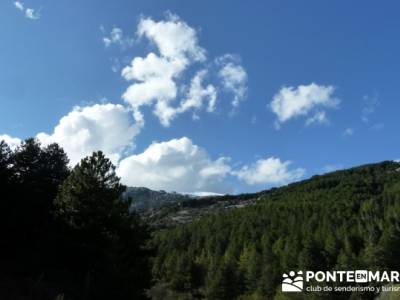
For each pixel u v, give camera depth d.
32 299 26.55
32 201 37.81
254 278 100.94
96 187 36.28
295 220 151.12
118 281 30.22
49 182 42.69
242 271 108.25
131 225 37.88
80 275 33.75
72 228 33.97
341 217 146.50
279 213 168.50
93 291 29.62
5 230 34.56
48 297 27.69
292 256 101.62
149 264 37.44
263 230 148.50
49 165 44.34
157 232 179.38
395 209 139.38
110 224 36.03
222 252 140.25
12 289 26.80
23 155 42.38
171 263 113.44
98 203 35.72
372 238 105.12
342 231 119.44
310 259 92.56
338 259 90.56
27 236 36.06
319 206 174.50
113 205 36.69
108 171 38.12
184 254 120.06
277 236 141.75
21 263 32.94
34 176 41.78
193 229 164.25
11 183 36.75
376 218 131.25
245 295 91.06
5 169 36.53
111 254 31.89
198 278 112.25
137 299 32.38
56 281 31.52
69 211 34.84
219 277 91.69
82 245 33.44
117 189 37.97
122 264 32.53
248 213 177.38
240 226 153.88
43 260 33.12
